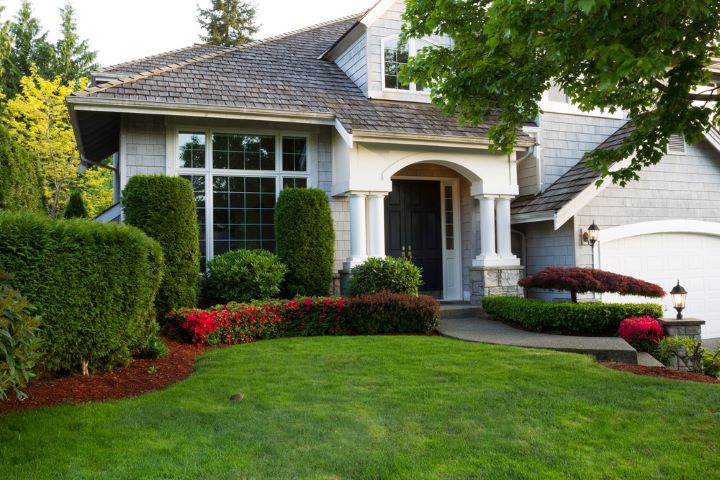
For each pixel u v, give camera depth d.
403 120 11.42
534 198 12.98
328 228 10.75
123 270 6.42
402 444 4.41
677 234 13.17
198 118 10.98
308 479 3.77
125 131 10.55
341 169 11.45
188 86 10.76
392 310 9.65
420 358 7.27
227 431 4.64
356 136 10.66
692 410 5.19
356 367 6.83
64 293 5.86
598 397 5.59
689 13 5.16
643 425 4.84
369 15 12.10
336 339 8.66
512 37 5.65
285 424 4.82
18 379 4.33
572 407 5.29
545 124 13.16
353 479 3.81
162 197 9.20
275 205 11.27
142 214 9.12
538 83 6.97
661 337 8.91
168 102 10.01
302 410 5.20
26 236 5.64
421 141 11.12
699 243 13.39
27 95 23.16
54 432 4.48
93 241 6.11
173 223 9.21
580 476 3.88
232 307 9.07
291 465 3.99
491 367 6.82
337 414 5.08
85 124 11.03
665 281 12.93
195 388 5.91
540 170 13.07
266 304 9.36
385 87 12.31
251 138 11.44
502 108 7.56
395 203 13.17
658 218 12.88
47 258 5.76
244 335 8.83
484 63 7.23
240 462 4.02
